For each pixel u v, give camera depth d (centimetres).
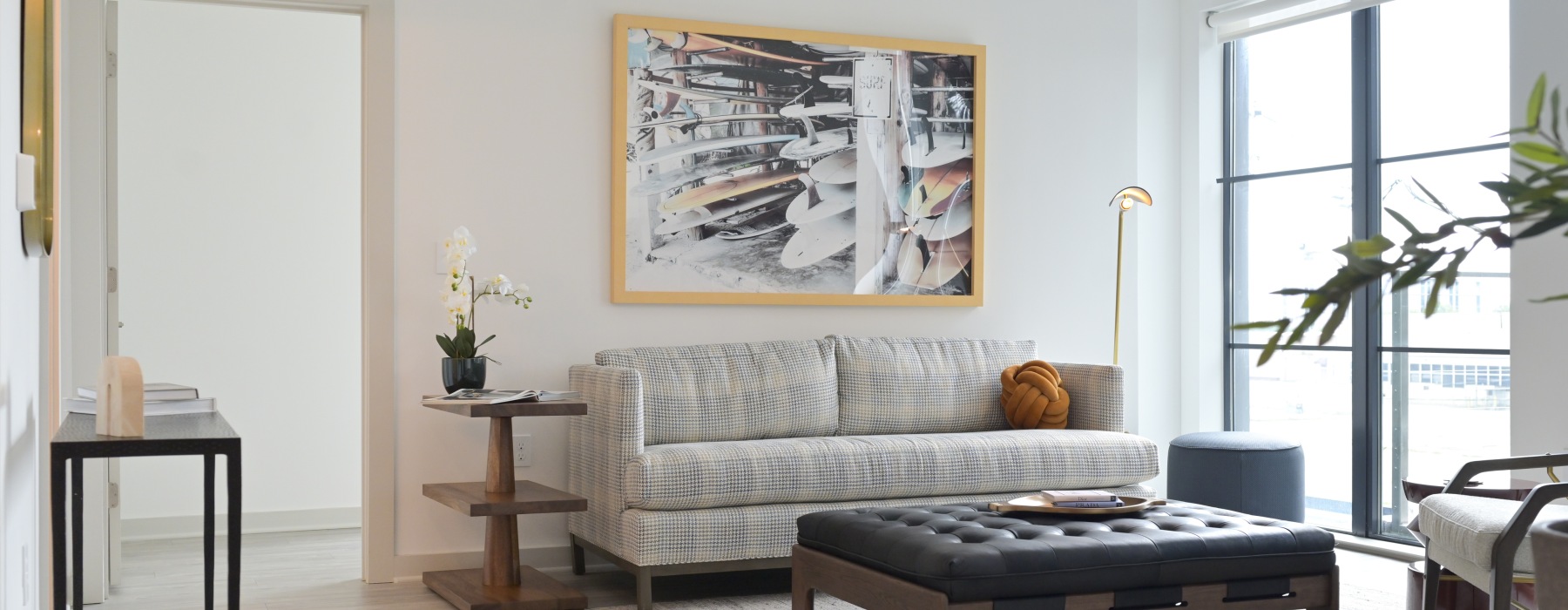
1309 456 529
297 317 559
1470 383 461
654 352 441
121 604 385
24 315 230
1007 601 263
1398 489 491
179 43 539
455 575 405
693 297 465
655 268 461
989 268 516
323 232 565
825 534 310
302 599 392
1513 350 411
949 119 507
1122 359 542
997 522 302
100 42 397
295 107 561
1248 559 289
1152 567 277
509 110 442
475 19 438
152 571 443
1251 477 461
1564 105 392
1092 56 536
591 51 454
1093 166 536
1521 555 250
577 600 368
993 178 518
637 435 377
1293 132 535
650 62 460
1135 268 546
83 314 394
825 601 388
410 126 429
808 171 484
